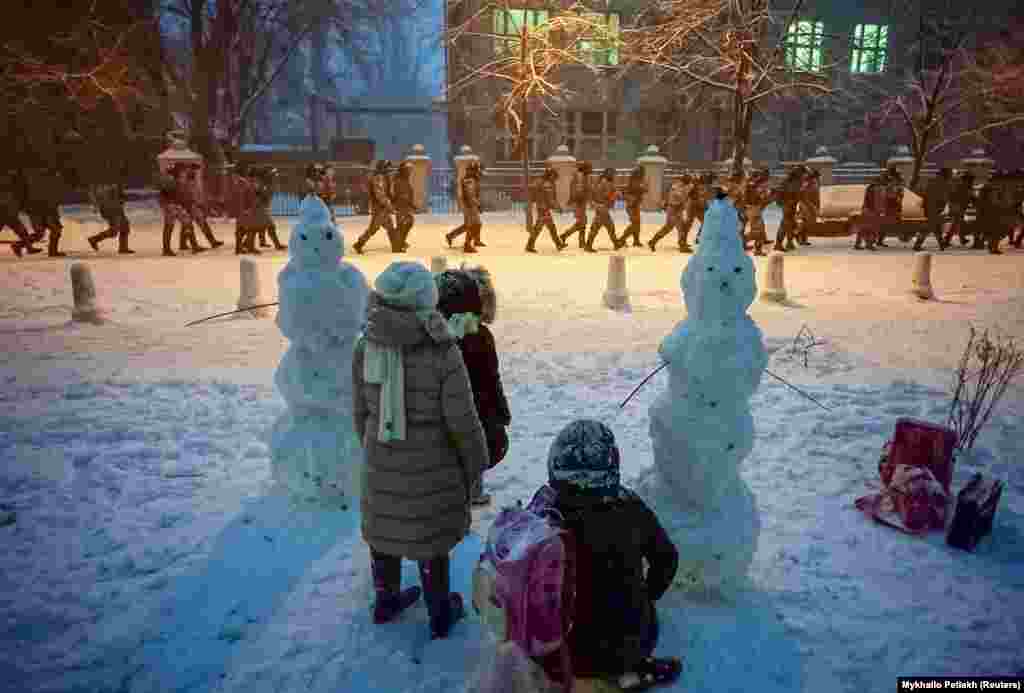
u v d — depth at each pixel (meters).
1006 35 27.58
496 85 26.38
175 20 26.44
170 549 3.71
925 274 10.72
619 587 2.49
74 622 3.13
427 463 2.84
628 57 19.33
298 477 4.06
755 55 17.03
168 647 2.98
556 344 8.02
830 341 8.14
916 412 5.85
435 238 18.20
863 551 3.76
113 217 14.66
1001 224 15.73
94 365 6.99
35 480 4.49
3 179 13.86
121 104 22.31
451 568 3.59
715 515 3.26
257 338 8.13
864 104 28.38
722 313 3.12
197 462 4.82
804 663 2.88
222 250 15.60
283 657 2.92
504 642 2.14
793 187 15.98
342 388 4.02
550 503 2.51
